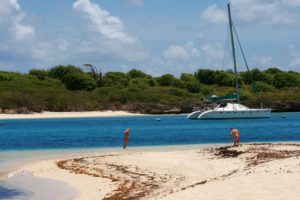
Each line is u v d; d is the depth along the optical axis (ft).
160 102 490.08
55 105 453.99
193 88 536.01
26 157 114.11
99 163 93.56
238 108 305.53
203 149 110.22
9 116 416.67
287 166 62.13
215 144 142.20
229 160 89.35
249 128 230.89
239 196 46.06
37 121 363.76
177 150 119.14
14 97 444.55
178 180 73.20
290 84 554.87
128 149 129.80
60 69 558.15
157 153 105.60
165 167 85.92
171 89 525.75
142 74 615.98
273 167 63.10
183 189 55.98
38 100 451.94
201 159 93.25
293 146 106.01
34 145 151.53
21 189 70.38
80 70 568.41
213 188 51.55
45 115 433.89
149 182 72.33
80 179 77.66
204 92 521.24
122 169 85.46
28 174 84.69
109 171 84.17
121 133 207.21
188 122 305.73
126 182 73.15
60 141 166.81
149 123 305.94
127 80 574.56
